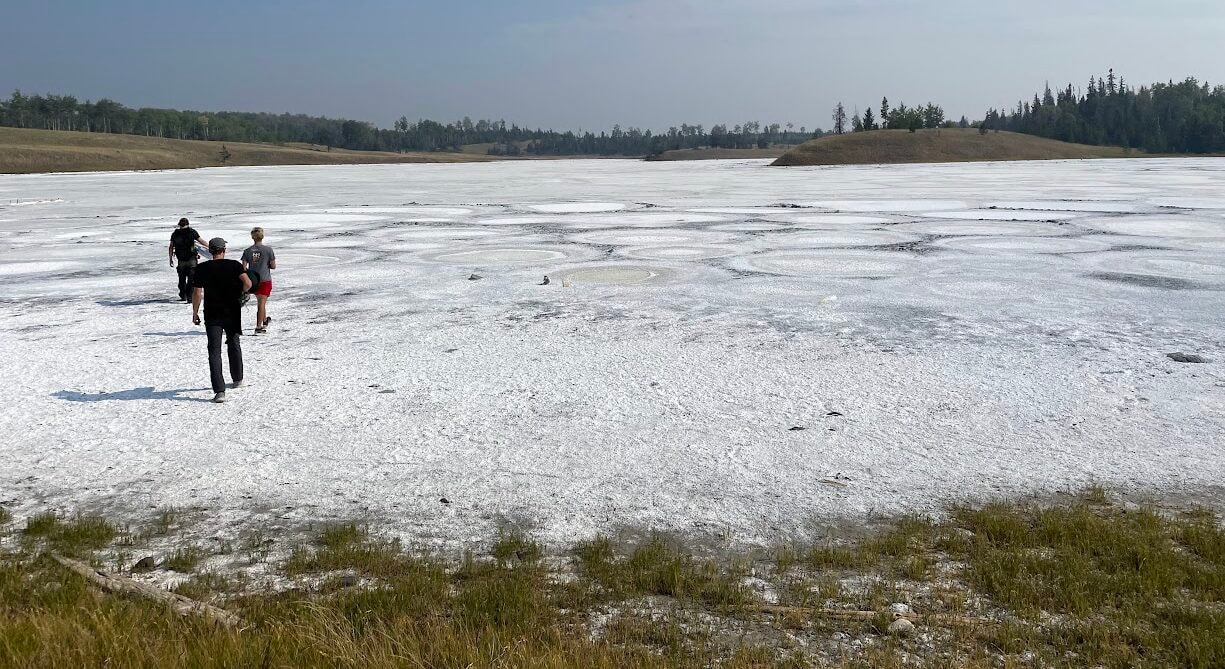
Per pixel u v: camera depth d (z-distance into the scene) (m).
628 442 9.24
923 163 146.00
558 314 16.64
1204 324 14.93
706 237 30.72
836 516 7.34
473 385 11.59
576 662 4.82
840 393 10.98
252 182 90.25
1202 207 41.41
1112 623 5.44
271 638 4.97
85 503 7.80
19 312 17.62
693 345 13.84
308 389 11.48
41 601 5.68
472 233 33.25
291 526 7.29
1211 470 8.20
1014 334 14.34
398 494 7.95
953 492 7.79
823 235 30.92
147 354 13.67
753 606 5.79
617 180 88.88
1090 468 8.30
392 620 5.48
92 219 42.12
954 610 5.71
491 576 6.24
